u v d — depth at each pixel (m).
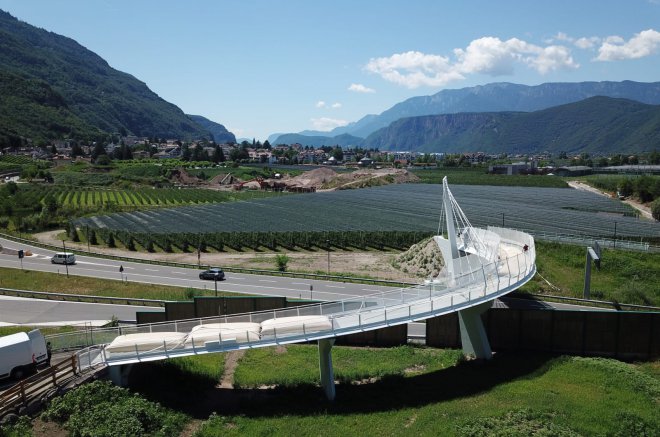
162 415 26.83
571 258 59.84
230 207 134.50
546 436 24.77
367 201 142.12
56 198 146.38
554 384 31.53
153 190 174.12
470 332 36.78
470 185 191.00
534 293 51.41
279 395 31.12
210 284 60.16
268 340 29.11
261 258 77.88
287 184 195.75
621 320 37.94
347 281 60.66
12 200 125.75
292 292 55.66
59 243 92.44
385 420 27.48
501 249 49.56
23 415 24.36
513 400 29.17
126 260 75.88
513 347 39.59
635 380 31.81
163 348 28.59
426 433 25.80
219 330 29.44
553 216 105.25
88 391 26.27
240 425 27.16
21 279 63.22
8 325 45.00
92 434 23.59
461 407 28.52
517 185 188.12
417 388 31.78
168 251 84.62
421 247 69.06
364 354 38.72
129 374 30.09
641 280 53.56
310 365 36.41
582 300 48.31
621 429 26.03
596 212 112.38
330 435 25.98
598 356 38.09
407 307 31.47
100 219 116.69
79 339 32.97
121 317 48.28
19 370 28.52
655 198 124.19
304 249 85.06
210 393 31.62
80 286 60.03
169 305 44.56
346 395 31.03
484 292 33.59
